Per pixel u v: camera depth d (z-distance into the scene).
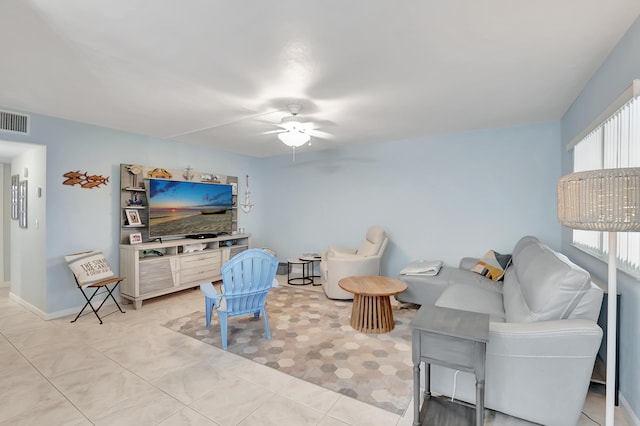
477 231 4.16
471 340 1.42
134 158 4.23
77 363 2.44
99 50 2.05
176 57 2.15
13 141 3.19
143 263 3.84
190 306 3.87
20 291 3.93
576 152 3.01
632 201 1.21
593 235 2.58
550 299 1.70
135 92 2.76
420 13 1.67
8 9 1.62
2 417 1.81
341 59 2.18
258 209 6.23
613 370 1.41
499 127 3.98
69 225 3.60
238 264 2.67
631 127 1.79
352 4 1.59
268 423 1.76
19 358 2.52
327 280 4.19
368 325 3.05
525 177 3.87
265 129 4.03
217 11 1.65
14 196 4.07
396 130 4.11
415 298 3.64
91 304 3.66
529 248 2.71
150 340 2.87
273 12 1.66
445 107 3.18
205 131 4.14
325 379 2.21
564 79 2.52
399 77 2.46
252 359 2.50
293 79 2.50
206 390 2.08
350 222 5.18
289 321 3.35
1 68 2.30
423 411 1.76
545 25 1.79
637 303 1.73
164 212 4.34
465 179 4.22
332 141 4.77
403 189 4.67
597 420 1.77
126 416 1.82
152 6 1.60
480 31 1.84
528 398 1.63
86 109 3.22
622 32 1.86
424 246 4.52
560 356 1.56
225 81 2.53
